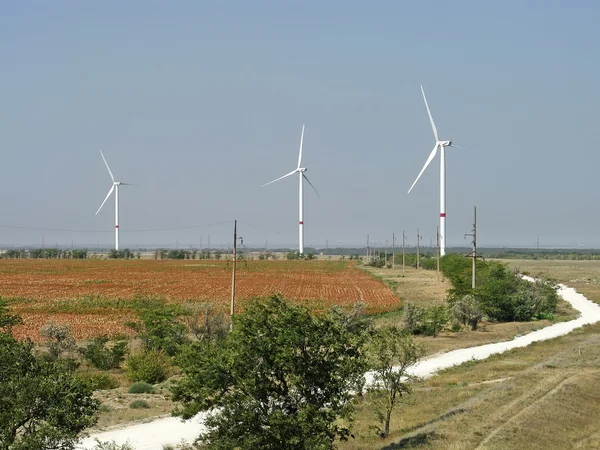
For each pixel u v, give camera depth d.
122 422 31.97
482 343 60.25
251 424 23.06
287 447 22.80
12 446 20.20
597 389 38.09
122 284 128.12
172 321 57.81
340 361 24.23
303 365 23.55
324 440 22.28
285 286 124.94
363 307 71.12
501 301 80.00
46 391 21.42
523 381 39.50
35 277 146.25
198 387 23.55
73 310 83.88
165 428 30.98
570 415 32.94
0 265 197.00
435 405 35.50
